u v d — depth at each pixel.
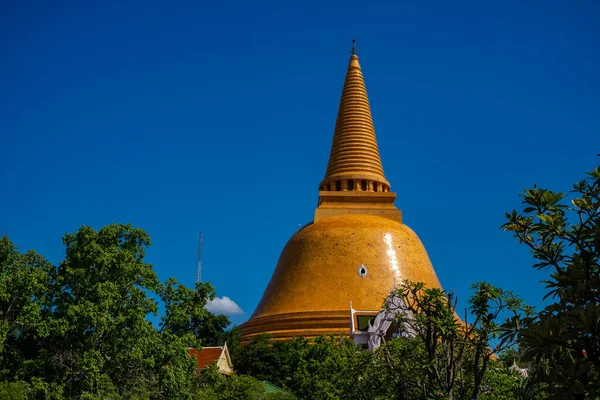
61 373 41.09
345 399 33.75
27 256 45.34
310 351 57.19
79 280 43.41
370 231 84.56
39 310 41.19
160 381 43.03
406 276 82.00
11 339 43.66
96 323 39.94
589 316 13.81
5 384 37.75
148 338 42.59
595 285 15.12
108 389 40.88
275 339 77.38
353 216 88.25
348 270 81.69
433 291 27.02
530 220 18.14
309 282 82.19
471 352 29.39
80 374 41.12
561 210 17.39
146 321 43.19
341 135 96.25
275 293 84.75
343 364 39.16
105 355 42.94
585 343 14.32
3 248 44.50
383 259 82.56
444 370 29.31
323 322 77.19
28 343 43.88
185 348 44.22
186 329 50.69
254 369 66.50
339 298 79.69
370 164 94.25
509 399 26.86
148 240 46.75
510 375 28.84
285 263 86.81
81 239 44.88
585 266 16.33
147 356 43.03
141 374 43.47
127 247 46.16
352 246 83.31
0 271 44.03
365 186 93.00
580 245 16.92
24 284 41.62
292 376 59.75
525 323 17.08
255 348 68.19
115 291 41.97
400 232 86.44
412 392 28.77
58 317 43.00
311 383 44.44
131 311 42.50
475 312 26.12
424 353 29.27
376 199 91.38
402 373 29.08
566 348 15.65
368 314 73.25
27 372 41.16
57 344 41.88
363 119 97.00
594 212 16.75
